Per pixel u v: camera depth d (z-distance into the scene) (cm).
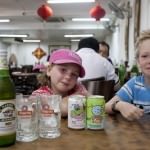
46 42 1684
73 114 82
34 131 72
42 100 75
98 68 267
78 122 82
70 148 65
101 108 83
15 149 63
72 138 73
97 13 536
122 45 680
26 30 1112
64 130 81
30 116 71
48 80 122
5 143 65
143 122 97
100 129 83
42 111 74
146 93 144
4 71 67
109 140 72
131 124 94
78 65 114
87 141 71
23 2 711
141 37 141
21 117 70
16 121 69
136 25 416
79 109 82
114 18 811
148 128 88
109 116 109
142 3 391
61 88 115
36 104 74
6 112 65
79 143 69
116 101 120
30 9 801
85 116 84
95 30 1106
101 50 447
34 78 398
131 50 493
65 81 115
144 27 375
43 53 1167
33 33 1247
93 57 270
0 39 1465
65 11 817
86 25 1041
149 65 136
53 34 1279
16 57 1623
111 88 235
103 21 955
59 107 78
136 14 418
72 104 82
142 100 144
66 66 114
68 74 115
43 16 539
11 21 1030
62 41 1636
